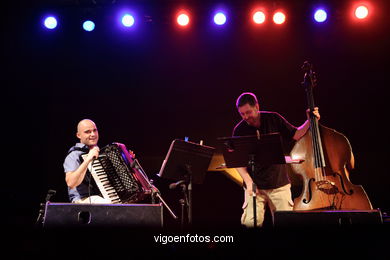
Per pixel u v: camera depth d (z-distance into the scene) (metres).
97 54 6.91
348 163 4.54
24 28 6.74
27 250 2.97
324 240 3.12
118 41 6.89
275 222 3.37
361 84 6.57
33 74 6.89
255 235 3.18
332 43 6.65
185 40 6.87
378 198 6.25
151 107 6.87
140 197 4.35
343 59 6.62
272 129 4.77
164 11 6.53
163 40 6.88
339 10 6.32
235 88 6.80
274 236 3.16
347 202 4.36
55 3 6.63
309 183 4.55
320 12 6.31
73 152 4.45
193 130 6.78
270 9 6.47
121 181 4.27
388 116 6.46
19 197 6.62
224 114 6.76
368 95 6.54
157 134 6.81
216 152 6.58
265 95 6.74
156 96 6.89
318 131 4.59
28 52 6.85
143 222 3.38
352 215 3.29
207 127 6.76
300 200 4.53
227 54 6.83
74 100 6.90
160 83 6.89
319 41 6.67
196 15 6.59
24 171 6.75
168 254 3.14
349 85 6.59
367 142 6.46
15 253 2.95
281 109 6.69
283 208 4.61
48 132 6.84
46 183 6.71
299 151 4.67
